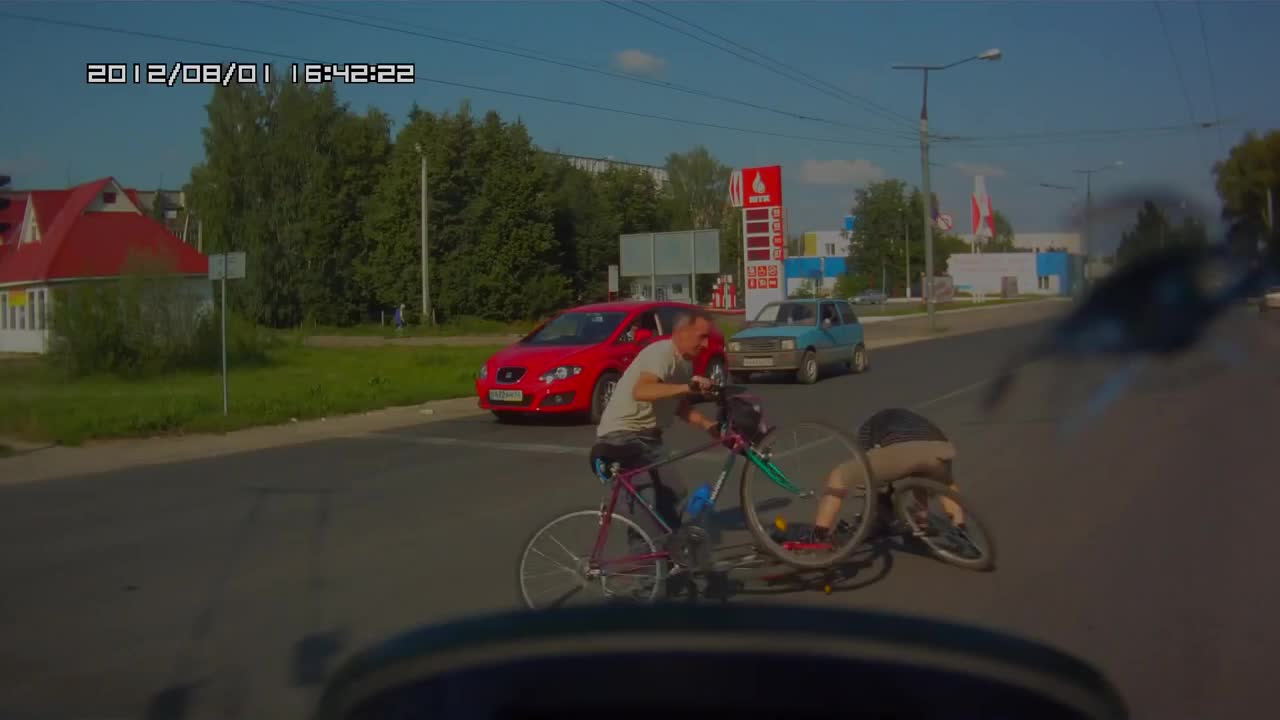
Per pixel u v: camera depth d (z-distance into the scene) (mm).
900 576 6105
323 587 6191
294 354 31297
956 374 20219
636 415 5664
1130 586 5816
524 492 9180
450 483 9766
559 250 66125
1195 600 5520
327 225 60562
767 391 18375
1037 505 8094
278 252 59312
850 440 5867
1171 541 6828
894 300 76062
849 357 21141
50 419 14078
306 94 60281
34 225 42000
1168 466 9625
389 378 22188
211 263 15875
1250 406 13578
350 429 14352
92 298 23438
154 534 7766
